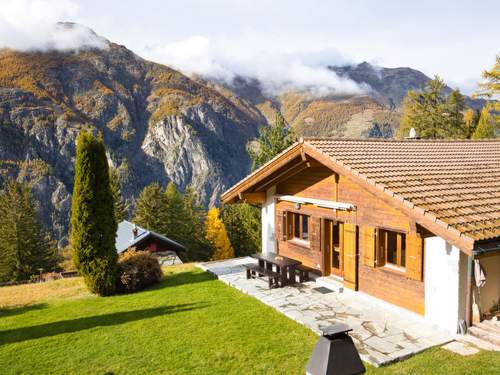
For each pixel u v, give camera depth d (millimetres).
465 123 38156
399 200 8430
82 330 9609
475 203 8742
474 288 8562
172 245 32438
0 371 7754
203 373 7344
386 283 10219
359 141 12680
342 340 3646
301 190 13094
